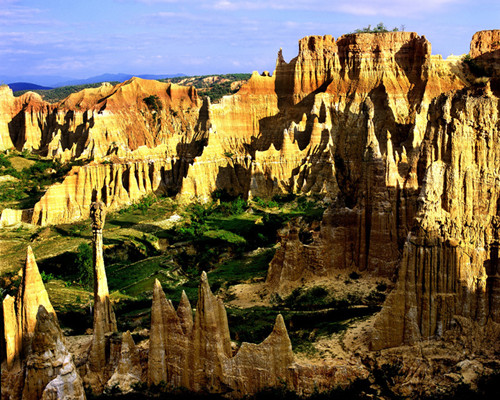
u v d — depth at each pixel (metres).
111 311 59.09
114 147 195.25
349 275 82.19
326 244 83.56
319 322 70.94
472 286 56.91
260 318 73.75
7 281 100.94
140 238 127.88
